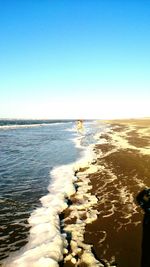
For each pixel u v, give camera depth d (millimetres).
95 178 11344
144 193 9320
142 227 6676
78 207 7965
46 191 9391
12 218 7051
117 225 6766
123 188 9891
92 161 14984
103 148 20359
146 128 47219
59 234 6055
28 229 6406
